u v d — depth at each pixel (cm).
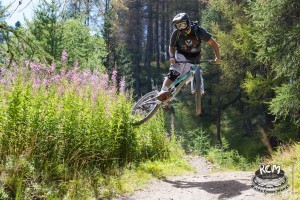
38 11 1571
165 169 807
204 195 600
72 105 702
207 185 661
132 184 656
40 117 651
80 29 2117
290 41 1458
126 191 621
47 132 645
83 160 675
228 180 684
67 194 556
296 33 1413
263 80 2175
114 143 768
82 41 2212
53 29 575
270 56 1523
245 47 2327
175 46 718
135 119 846
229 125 3434
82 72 870
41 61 688
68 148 672
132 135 829
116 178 673
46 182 580
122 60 4291
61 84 741
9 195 522
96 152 721
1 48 628
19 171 566
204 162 1130
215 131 3553
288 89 1459
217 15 3669
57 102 700
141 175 719
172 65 730
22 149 611
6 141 614
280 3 1452
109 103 824
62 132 662
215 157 1272
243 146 2828
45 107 665
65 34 1986
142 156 885
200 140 1534
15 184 538
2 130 614
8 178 541
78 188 584
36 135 625
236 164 1340
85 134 701
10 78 679
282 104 1482
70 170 632
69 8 549
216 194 600
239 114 3116
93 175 648
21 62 659
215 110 3491
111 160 751
